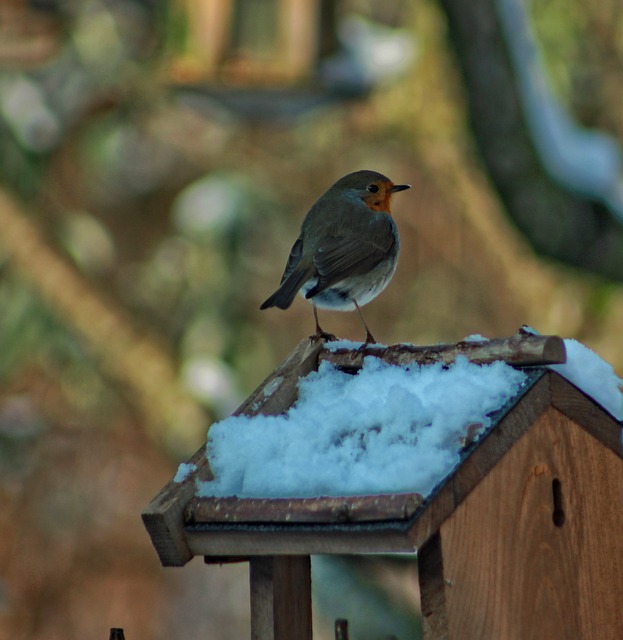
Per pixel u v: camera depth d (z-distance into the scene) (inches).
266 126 616.7
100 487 629.9
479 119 460.1
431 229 617.6
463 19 450.3
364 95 519.2
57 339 599.8
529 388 213.2
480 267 616.1
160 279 622.2
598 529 224.8
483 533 205.5
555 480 218.4
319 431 215.5
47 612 609.0
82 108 595.2
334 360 233.9
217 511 210.4
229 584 616.7
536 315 607.2
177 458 584.4
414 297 620.4
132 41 578.9
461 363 220.1
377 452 207.8
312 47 485.4
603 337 592.7
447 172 586.2
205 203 616.7
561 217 461.4
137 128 619.5
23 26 548.1
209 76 477.4
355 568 473.4
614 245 460.1
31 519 622.5
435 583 200.5
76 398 620.7
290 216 623.2
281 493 209.3
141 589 615.8
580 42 532.1
